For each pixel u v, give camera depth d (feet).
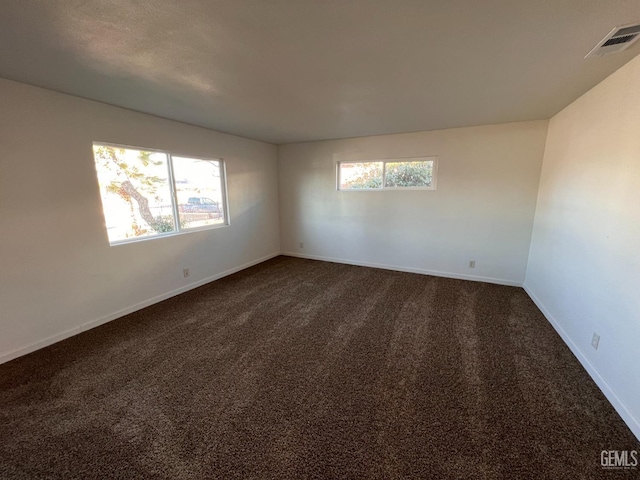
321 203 16.71
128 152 10.00
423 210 13.97
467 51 5.54
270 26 4.62
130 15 4.28
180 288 12.00
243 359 7.38
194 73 6.55
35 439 5.01
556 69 6.33
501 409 5.64
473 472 4.37
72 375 6.75
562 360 7.26
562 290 8.52
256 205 16.16
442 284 12.85
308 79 6.94
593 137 7.23
